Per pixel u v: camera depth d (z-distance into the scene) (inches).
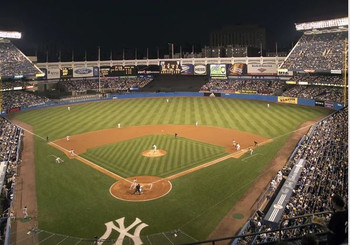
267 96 3853.3
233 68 4591.5
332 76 3661.4
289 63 4035.4
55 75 4746.6
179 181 1534.2
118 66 5255.9
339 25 3676.2
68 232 1116.5
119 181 1551.4
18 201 1358.3
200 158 1849.2
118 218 1207.6
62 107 3732.8
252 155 1882.4
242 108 3380.9
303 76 3909.9
